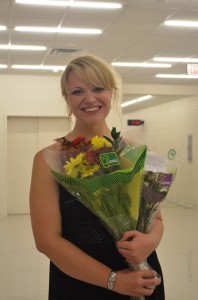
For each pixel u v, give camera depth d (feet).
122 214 3.82
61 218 4.19
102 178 3.57
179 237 22.77
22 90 33.45
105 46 25.76
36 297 13.34
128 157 3.74
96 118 4.40
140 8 18.93
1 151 32.99
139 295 3.84
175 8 19.02
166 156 4.12
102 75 4.27
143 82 38.99
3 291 13.98
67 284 4.25
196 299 13.08
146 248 3.85
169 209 35.22
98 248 4.13
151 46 25.93
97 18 20.21
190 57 29.14
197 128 38.70
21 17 19.84
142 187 3.88
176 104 42.27
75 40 24.26
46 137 34.22
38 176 4.16
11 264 17.47
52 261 4.09
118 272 3.84
